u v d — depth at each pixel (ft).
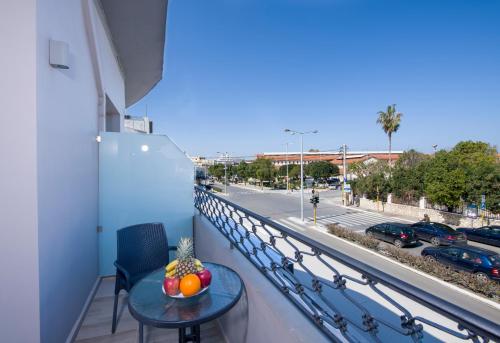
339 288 3.94
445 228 47.96
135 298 5.41
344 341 4.09
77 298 8.64
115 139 12.58
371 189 84.74
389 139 105.40
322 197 116.16
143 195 12.96
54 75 6.80
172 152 13.37
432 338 18.79
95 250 11.53
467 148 87.45
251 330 6.02
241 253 7.91
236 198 114.01
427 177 63.36
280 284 5.68
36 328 5.74
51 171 6.56
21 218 5.60
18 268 5.60
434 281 32.94
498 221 53.67
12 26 5.56
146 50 18.99
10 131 5.52
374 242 45.55
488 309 26.43
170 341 7.75
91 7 10.62
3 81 5.49
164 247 9.87
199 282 5.34
